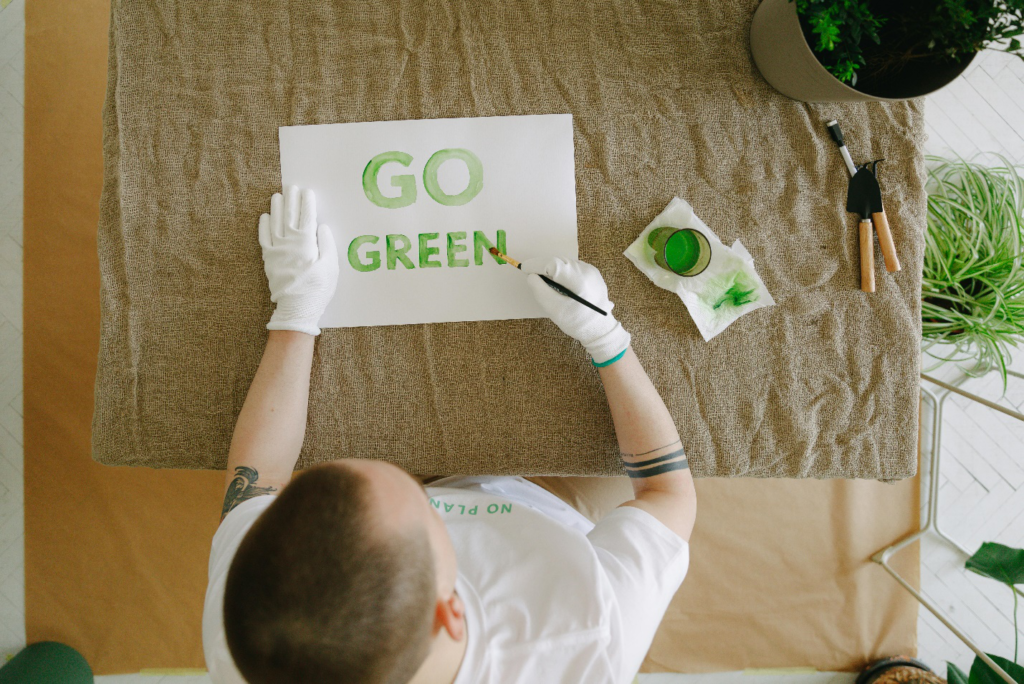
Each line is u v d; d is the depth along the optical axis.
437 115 0.99
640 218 1.01
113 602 1.48
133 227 0.97
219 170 0.98
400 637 0.50
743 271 0.99
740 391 1.00
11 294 1.53
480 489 1.08
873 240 1.01
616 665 0.72
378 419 0.98
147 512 1.49
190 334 0.97
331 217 0.98
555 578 0.76
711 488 1.53
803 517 1.53
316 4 0.99
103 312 0.97
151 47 0.98
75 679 1.37
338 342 0.98
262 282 0.98
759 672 1.52
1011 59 1.58
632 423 0.92
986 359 1.49
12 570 1.47
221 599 0.71
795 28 0.88
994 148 1.59
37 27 1.54
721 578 1.52
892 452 1.01
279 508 0.52
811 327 1.01
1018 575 1.25
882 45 0.89
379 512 0.51
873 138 1.02
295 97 0.99
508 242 1.00
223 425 0.97
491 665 0.71
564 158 1.00
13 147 1.54
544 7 1.01
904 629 1.52
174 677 1.47
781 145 1.02
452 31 1.00
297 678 0.50
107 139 0.98
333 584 0.48
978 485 1.58
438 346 0.99
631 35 1.01
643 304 1.00
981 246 1.39
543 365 0.99
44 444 1.50
